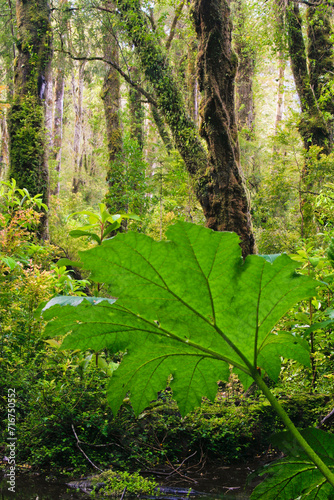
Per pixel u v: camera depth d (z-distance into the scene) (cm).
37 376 363
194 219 971
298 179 1018
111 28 890
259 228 1039
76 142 2205
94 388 338
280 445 106
